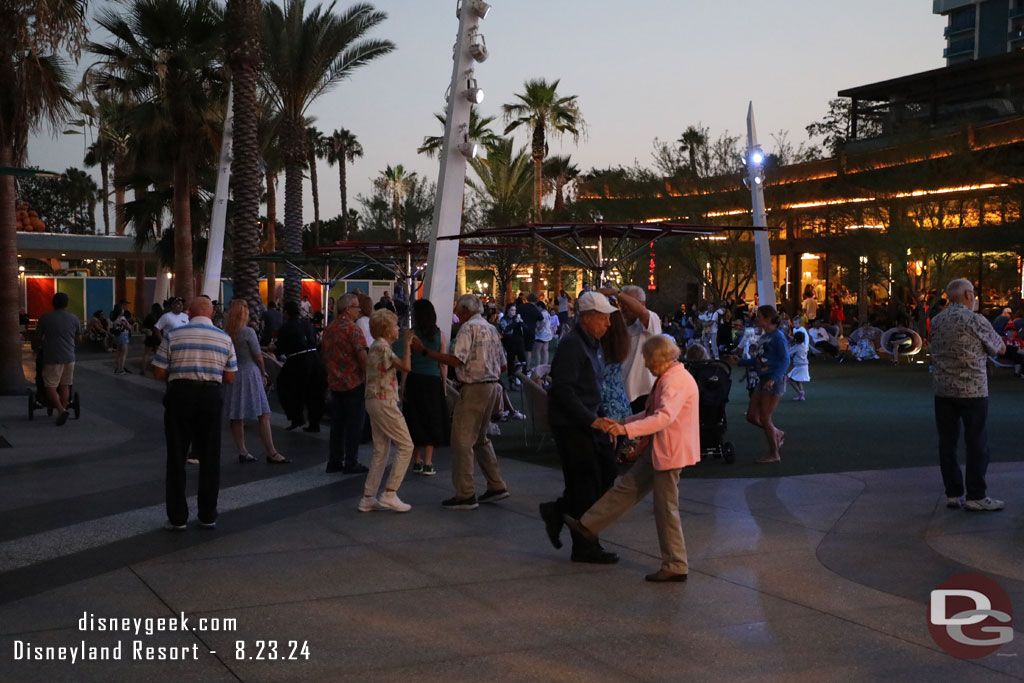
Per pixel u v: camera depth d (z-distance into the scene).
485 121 50.03
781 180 36.72
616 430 5.99
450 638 4.86
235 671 4.39
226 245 37.34
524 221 47.97
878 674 4.41
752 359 10.58
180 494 7.26
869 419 14.56
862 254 31.56
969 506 7.89
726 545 6.82
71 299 45.41
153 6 29.38
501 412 13.16
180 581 5.89
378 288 46.66
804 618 5.21
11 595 5.59
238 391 10.59
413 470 10.16
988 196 28.47
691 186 38.69
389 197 65.25
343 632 4.94
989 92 36.31
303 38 31.45
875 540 6.95
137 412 16.00
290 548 6.75
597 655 4.63
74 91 16.42
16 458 10.94
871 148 35.31
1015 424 13.66
